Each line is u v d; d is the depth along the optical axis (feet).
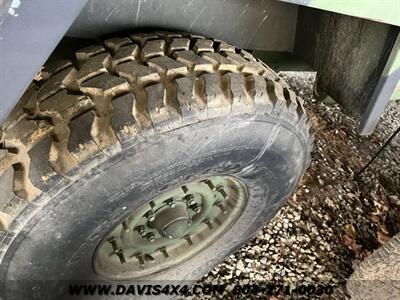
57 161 3.86
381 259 6.82
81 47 5.16
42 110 4.08
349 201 9.48
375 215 9.43
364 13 4.65
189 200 5.39
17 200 3.83
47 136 3.94
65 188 3.94
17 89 2.95
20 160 3.88
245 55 5.19
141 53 4.63
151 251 5.75
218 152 4.65
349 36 6.50
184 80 4.35
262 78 4.83
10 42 2.74
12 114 4.09
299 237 8.32
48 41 2.83
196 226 5.94
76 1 2.76
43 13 2.71
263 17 6.32
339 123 11.43
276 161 5.26
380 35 5.94
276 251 7.95
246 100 4.51
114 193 4.24
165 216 5.26
